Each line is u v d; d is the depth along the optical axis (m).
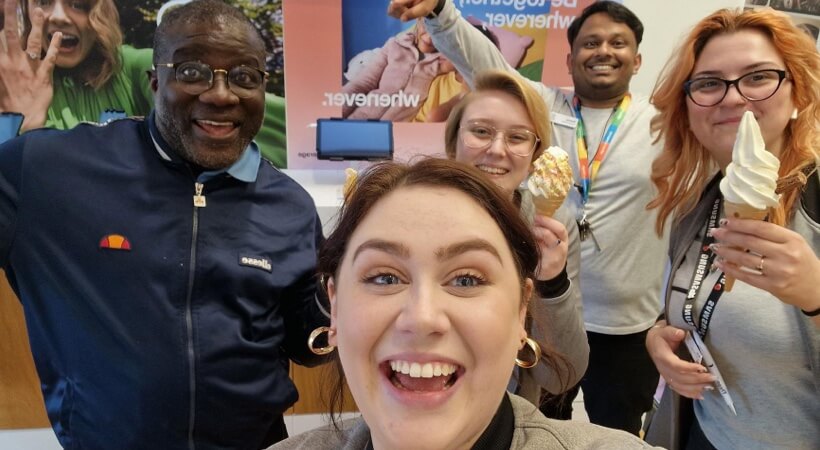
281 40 1.46
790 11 1.58
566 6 1.52
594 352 1.29
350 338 0.43
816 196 0.61
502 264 0.43
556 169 0.79
